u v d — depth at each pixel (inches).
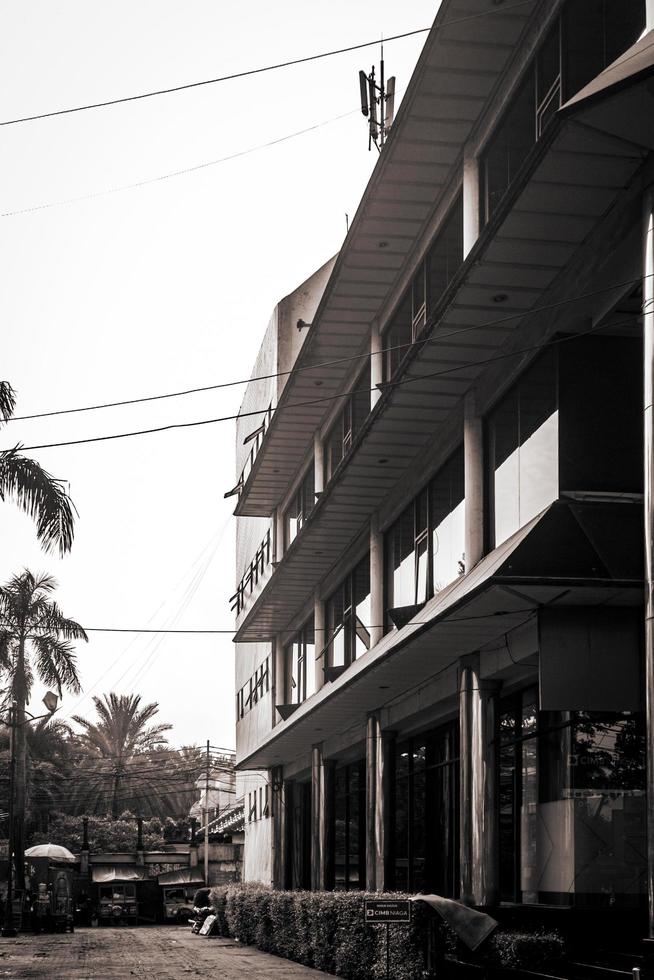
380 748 1118.4
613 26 603.8
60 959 1104.8
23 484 852.0
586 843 666.8
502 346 764.0
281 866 1727.4
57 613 1989.4
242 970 951.0
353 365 1177.4
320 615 1403.8
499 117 762.2
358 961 808.3
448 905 658.2
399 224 928.9
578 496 653.9
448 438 891.4
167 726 3442.4
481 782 786.8
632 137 533.0
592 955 644.1
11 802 1852.9
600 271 625.0
